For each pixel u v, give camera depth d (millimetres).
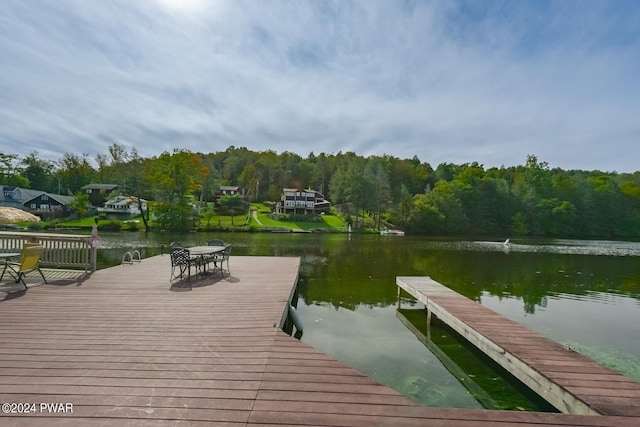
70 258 7516
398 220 48656
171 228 34531
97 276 6957
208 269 8305
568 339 5746
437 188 51875
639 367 4598
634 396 2807
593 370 3330
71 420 2090
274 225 42875
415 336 5578
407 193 50094
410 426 2090
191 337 3668
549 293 9297
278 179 72188
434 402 3562
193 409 2250
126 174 43094
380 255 18109
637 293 9398
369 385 2619
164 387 2547
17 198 44406
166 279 6918
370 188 47812
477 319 5035
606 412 2533
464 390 3830
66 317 4270
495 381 4043
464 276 11859
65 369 2820
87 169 59656
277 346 3430
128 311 4609
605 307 7852
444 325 6148
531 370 3400
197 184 48000
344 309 7184
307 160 88375
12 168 53438
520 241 33281
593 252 21875
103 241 22406
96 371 2797
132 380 2650
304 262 14812
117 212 44438
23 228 30219
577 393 2852
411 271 12562
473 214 49594
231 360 3068
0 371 2752
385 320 6461
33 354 3113
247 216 48000
